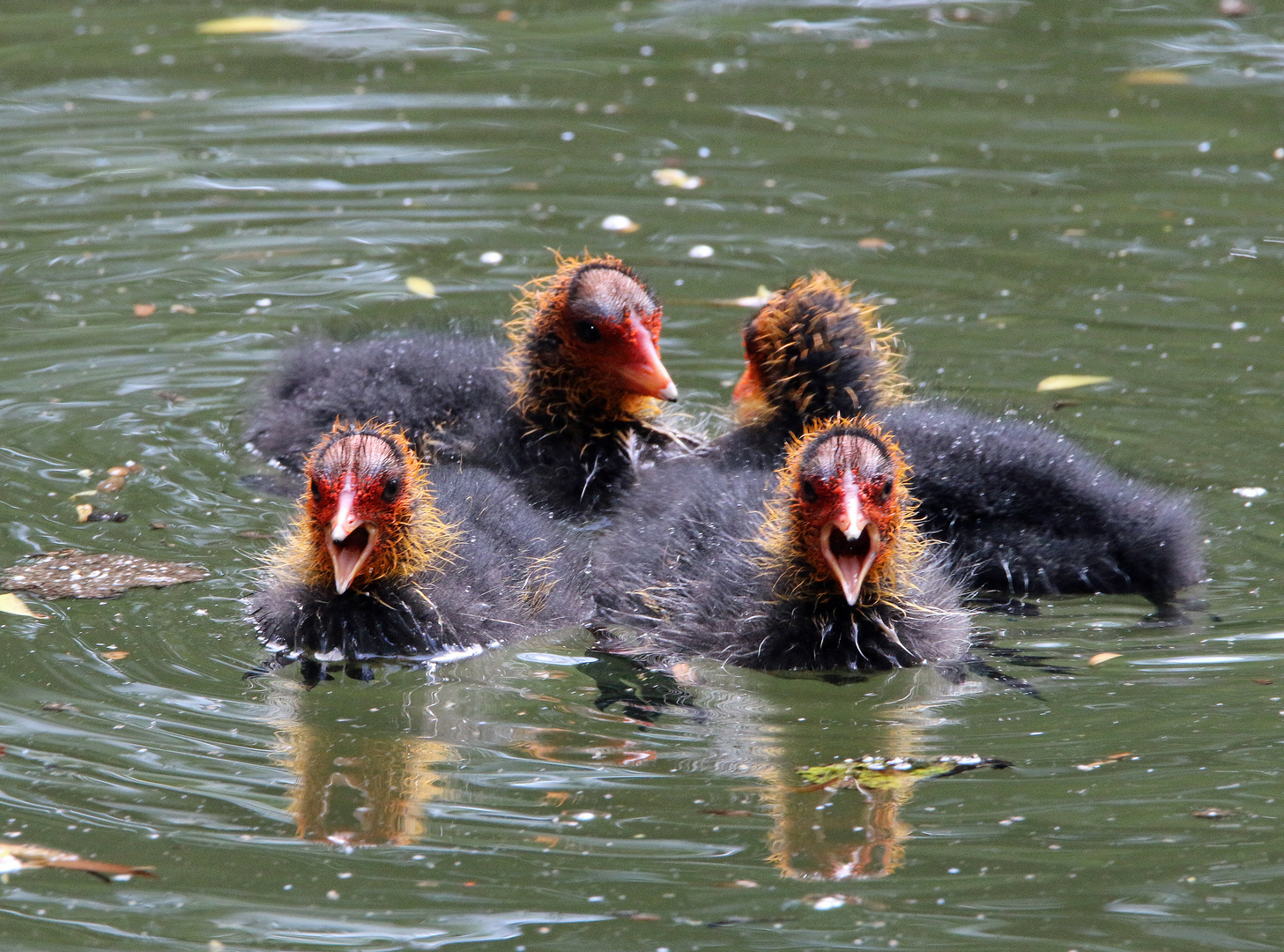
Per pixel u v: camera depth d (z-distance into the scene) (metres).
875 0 26.22
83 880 7.67
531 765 8.87
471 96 22.05
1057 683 9.82
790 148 20.23
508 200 18.70
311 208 18.39
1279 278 16.34
